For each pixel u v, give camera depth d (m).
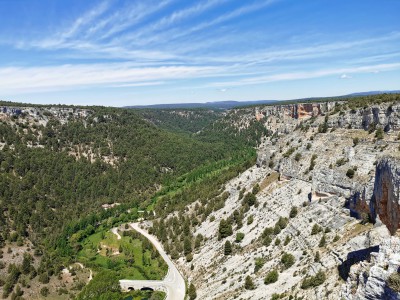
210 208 194.62
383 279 45.09
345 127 160.50
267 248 127.44
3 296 152.50
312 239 110.81
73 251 196.12
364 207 100.88
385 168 54.03
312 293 77.69
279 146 195.62
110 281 146.75
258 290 100.75
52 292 155.00
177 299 134.00
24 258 172.62
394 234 50.31
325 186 130.62
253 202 169.62
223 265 137.75
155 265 168.88
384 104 142.25
